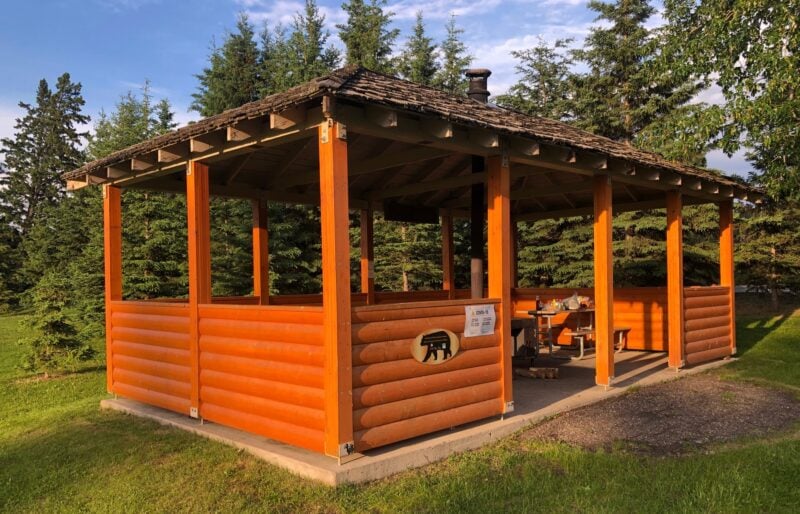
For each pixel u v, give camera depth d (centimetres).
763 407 659
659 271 1719
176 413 645
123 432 597
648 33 1767
